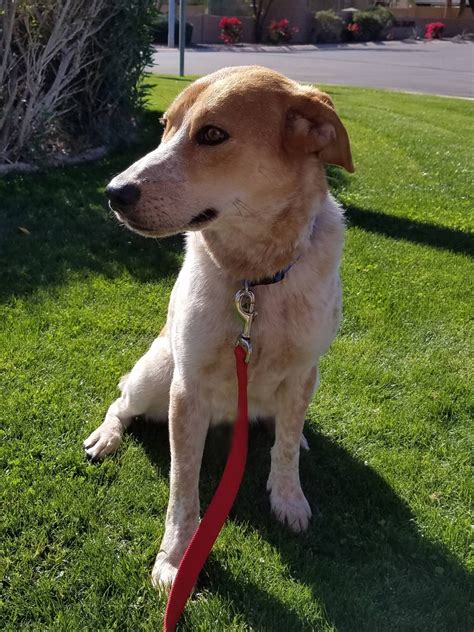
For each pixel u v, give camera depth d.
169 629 0.47
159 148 0.52
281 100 0.51
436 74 5.36
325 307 0.55
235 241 0.53
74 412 0.74
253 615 0.52
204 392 0.57
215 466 0.69
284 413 0.61
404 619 0.52
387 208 1.55
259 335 0.54
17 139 1.63
